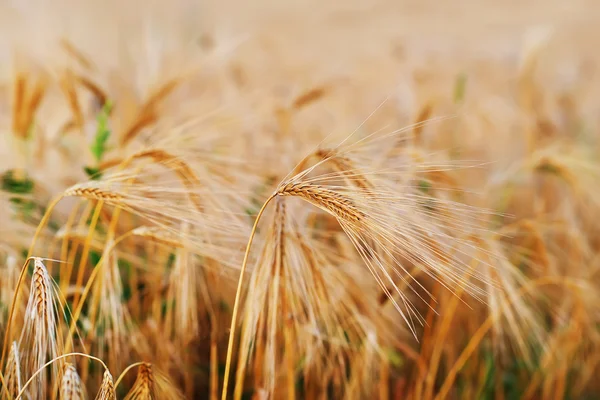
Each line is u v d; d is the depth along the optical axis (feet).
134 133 5.16
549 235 5.84
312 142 6.75
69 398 4.21
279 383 5.07
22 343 4.58
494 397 5.70
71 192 4.50
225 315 5.27
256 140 5.90
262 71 11.16
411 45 16.10
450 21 23.07
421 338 5.52
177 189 4.61
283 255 4.51
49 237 5.08
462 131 7.84
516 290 5.13
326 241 5.12
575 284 5.21
